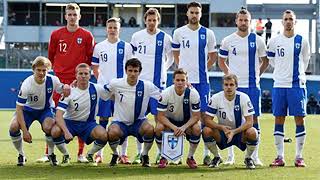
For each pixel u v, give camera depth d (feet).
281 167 47.11
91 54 52.16
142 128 46.68
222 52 51.03
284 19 48.98
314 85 154.10
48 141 47.16
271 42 50.01
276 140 48.83
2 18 216.54
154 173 43.09
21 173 42.55
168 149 46.32
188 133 46.37
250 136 45.39
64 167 45.98
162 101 46.52
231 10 209.36
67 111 46.88
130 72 46.34
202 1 209.36
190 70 51.21
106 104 50.85
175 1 208.64
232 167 47.03
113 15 211.82
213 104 46.83
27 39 210.18
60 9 211.41
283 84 49.11
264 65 51.44
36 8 210.38
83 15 211.41
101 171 43.91
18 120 46.03
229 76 46.24
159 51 52.16
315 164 49.16
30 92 46.29
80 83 46.26
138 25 209.15
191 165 46.26
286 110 49.16
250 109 46.26
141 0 209.15
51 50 51.90
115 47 51.96
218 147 48.65
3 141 68.39
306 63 49.96
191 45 51.13
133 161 50.06
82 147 49.96
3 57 183.93
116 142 46.88
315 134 82.28
